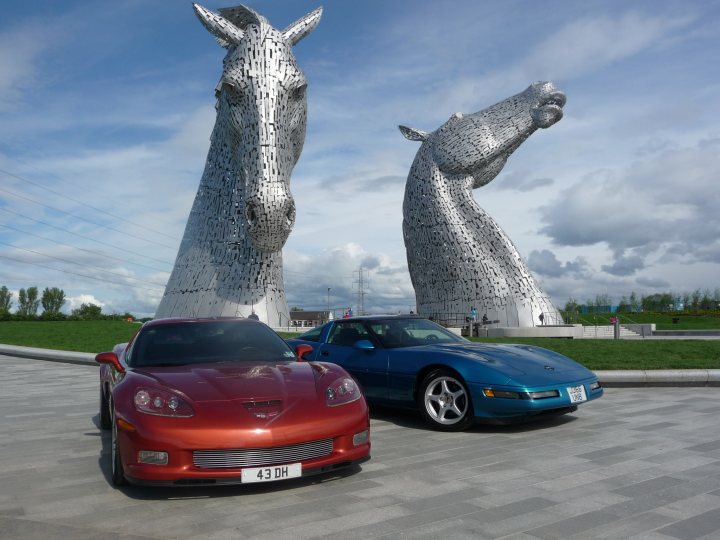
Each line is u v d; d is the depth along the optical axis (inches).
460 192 1055.6
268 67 712.4
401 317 287.1
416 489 152.2
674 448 192.2
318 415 152.3
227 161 858.1
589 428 228.7
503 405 213.8
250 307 830.5
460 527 123.6
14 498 151.1
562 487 151.4
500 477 162.2
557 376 223.3
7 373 515.5
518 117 1027.9
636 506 135.4
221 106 840.9
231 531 123.9
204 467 141.6
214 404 148.8
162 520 131.9
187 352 191.9
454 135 1051.3
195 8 735.1
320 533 121.5
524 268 1017.5
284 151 719.1
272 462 144.0
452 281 1032.2
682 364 392.5
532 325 977.5
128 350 205.6
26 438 233.0
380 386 253.6
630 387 346.3
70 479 170.1
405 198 1122.0
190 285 857.5
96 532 123.7
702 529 120.6
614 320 1135.6
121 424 149.3
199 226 876.6
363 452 160.6
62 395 366.9
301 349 200.1
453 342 268.7
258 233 722.2
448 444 207.0
